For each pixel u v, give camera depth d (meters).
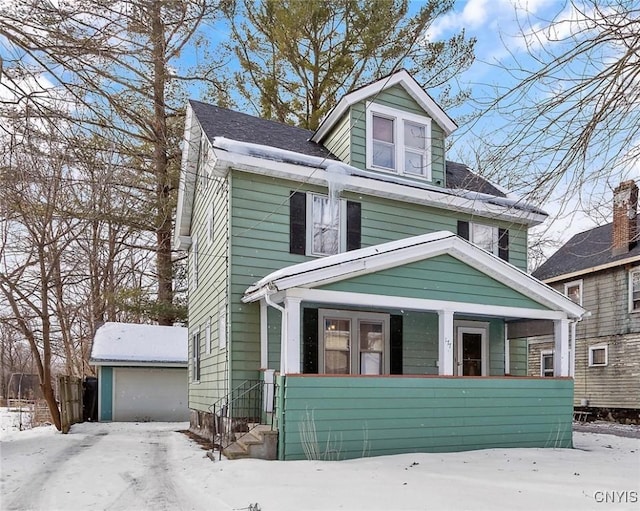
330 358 10.39
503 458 8.18
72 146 7.96
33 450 9.59
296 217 10.51
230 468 7.05
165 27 8.30
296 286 8.04
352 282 8.56
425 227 11.95
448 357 9.18
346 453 7.96
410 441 8.48
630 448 10.27
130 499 5.80
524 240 13.12
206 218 12.34
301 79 18.70
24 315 16.94
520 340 13.05
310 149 11.93
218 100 17.09
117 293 20.89
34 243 13.28
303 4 16.88
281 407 7.77
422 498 5.45
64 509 5.43
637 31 3.92
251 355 9.64
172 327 20.41
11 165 9.29
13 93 7.06
